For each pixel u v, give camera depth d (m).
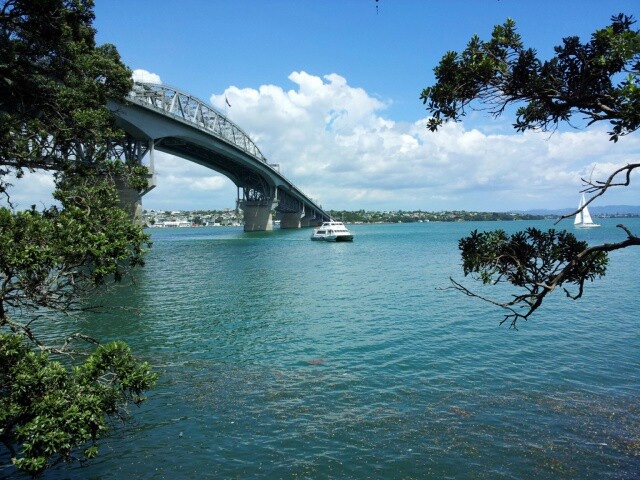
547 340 16.44
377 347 16.06
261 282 34.31
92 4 18.12
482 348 15.63
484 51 5.64
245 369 14.09
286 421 10.37
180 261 52.50
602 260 6.02
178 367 14.36
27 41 16.97
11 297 7.36
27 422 6.78
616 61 5.03
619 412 10.51
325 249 72.62
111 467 8.61
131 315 22.28
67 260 7.73
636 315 20.34
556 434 9.55
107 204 12.55
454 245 79.25
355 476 8.22
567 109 5.58
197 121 92.50
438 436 9.54
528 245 6.21
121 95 23.02
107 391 7.51
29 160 15.47
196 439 9.59
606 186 5.00
